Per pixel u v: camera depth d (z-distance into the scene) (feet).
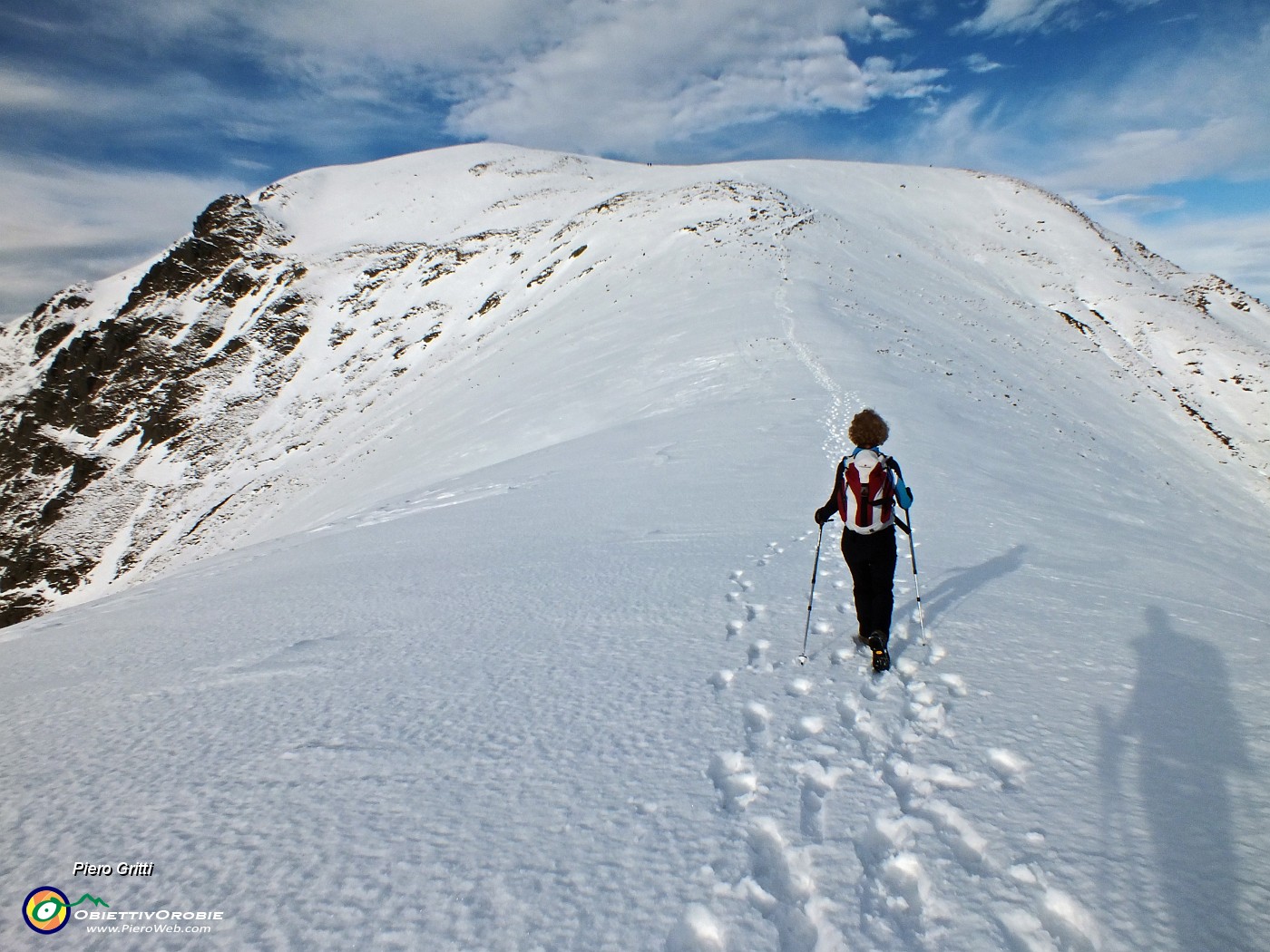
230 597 26.81
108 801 11.23
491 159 435.12
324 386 279.69
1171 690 13.07
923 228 256.52
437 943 7.59
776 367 79.00
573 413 84.58
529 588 22.31
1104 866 8.38
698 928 7.76
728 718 12.52
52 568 257.14
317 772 11.56
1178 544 37.06
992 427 67.36
